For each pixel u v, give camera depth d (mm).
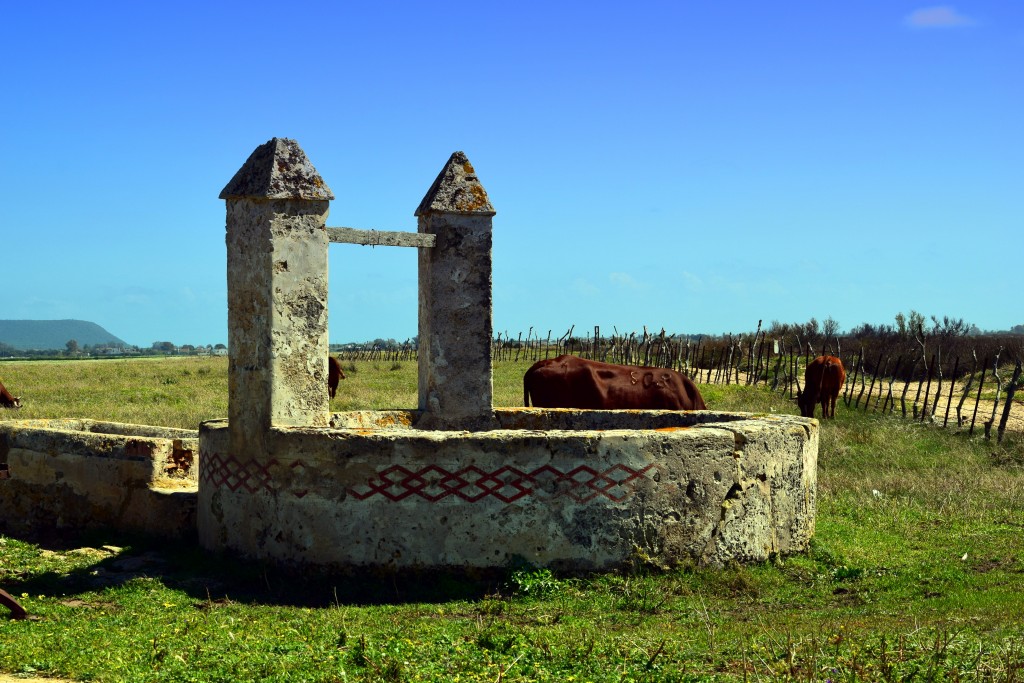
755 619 8961
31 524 12727
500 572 9961
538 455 10008
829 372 23719
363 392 30469
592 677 6648
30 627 8102
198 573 10383
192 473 12836
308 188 10648
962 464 18359
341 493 10023
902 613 9102
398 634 7785
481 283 13008
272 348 10422
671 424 13109
